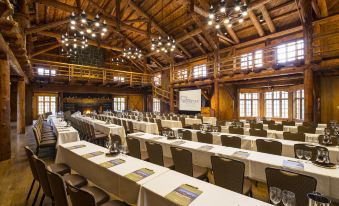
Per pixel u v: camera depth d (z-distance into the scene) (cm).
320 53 745
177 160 297
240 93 1286
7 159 519
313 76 806
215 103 1115
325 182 215
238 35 1177
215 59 1117
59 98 1459
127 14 1284
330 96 827
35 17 1080
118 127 652
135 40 1612
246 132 587
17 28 386
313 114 808
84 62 1703
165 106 1712
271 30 1030
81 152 298
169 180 196
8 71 529
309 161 264
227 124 752
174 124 865
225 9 571
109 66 1850
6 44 460
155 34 1411
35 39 1372
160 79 1841
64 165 318
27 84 1265
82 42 959
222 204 151
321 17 841
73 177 265
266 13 940
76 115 1212
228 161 235
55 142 532
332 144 371
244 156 290
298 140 451
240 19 613
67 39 927
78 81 1294
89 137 650
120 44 1691
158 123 844
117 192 214
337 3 796
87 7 1123
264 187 344
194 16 1016
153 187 180
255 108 1270
